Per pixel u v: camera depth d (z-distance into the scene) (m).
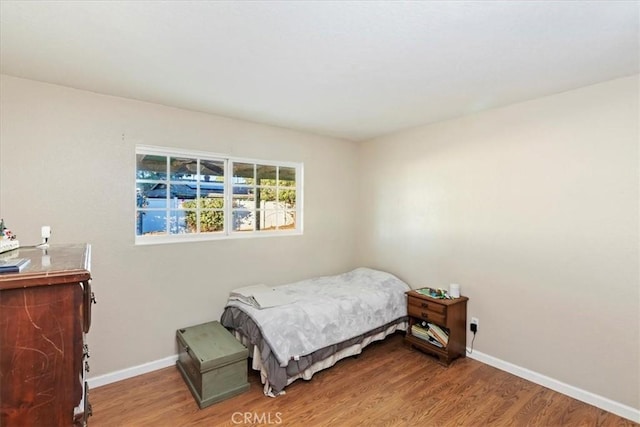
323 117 3.10
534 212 2.57
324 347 2.61
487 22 1.49
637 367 2.09
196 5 1.35
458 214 3.11
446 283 3.23
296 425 2.04
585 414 2.17
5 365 0.85
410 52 1.79
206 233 3.12
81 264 1.05
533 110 2.57
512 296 2.71
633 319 2.11
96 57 1.86
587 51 1.78
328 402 2.28
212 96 2.53
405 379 2.60
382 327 3.12
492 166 2.84
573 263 2.36
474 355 2.96
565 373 2.40
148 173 2.80
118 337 2.55
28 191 2.21
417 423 2.06
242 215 3.35
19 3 1.33
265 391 2.37
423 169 3.45
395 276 3.69
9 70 2.05
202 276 2.96
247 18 1.45
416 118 3.12
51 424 0.90
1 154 2.13
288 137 3.58
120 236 2.56
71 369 0.93
